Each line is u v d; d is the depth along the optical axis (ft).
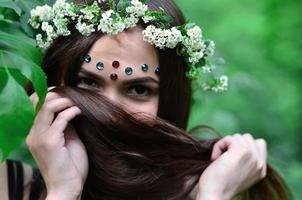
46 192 5.36
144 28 4.99
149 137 5.10
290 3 16.62
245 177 5.42
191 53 5.18
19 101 3.84
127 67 4.93
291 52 15.67
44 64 5.04
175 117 5.46
